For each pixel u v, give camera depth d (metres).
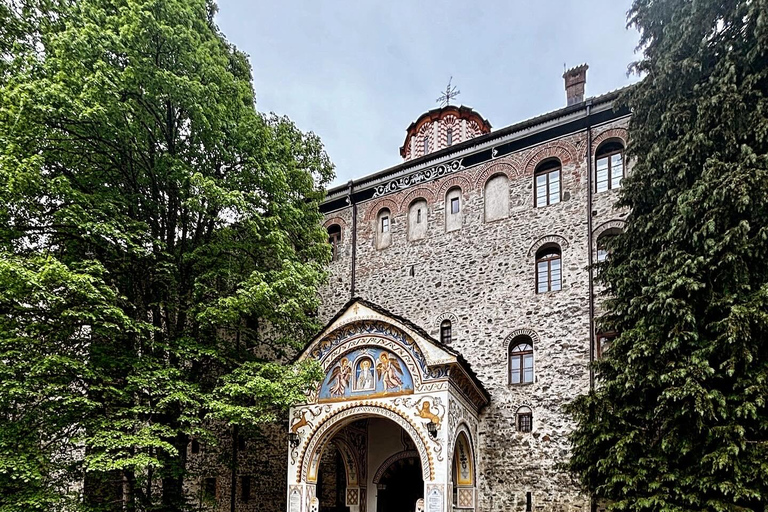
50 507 13.12
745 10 11.95
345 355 17.39
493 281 19.34
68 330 13.97
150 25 14.17
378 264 22.34
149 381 13.90
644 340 11.65
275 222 16.64
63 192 13.55
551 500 16.30
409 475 20.28
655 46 13.85
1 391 12.33
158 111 15.27
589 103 18.39
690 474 10.81
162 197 16.45
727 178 11.05
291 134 20.19
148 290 16.28
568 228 18.23
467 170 20.95
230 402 15.05
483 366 18.72
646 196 13.03
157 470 14.55
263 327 23.97
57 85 13.02
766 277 10.95
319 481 21.78
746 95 11.62
